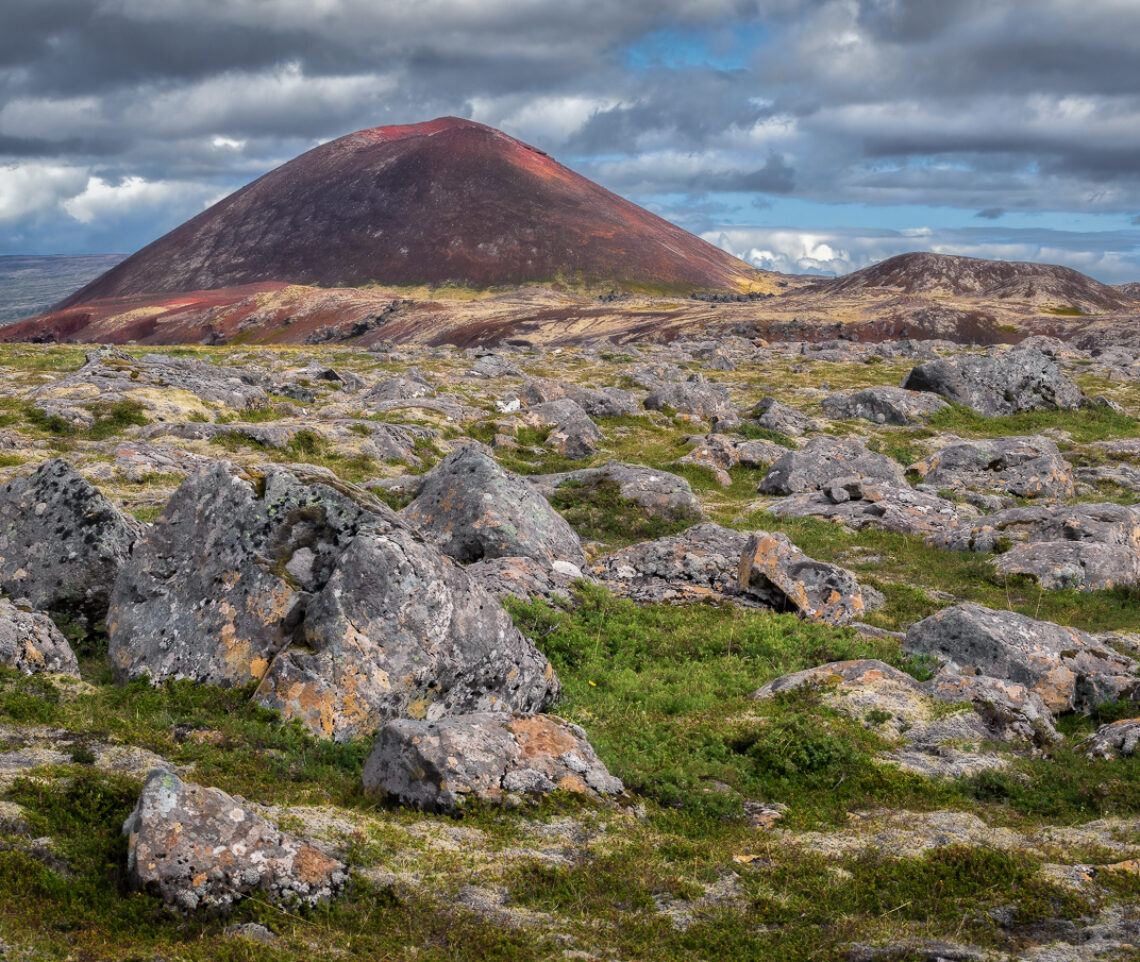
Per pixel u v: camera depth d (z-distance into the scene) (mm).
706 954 8438
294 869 8891
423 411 49344
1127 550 26672
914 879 9750
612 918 8977
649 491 32719
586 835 10672
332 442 40625
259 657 13977
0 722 11688
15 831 9031
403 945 8266
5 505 17281
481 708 14289
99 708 12812
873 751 13828
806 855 10414
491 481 24062
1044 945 8641
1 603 14836
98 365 50250
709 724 14672
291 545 14633
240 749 12086
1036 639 18047
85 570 16531
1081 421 57594
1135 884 9695
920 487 38781
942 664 17906
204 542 15102
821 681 16328
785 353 101938
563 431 47094
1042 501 37719
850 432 53406
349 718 13055
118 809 9789
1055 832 11500
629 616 21047
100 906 8227
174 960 7602
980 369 60281
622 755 13438
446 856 9805
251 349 101562
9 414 39156
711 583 24234
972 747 14148
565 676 17578
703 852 10414
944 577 26984
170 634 14625
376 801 11211
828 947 8531
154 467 32469
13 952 7254
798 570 22578
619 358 95250
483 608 14516
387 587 13656
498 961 8078
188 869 8492
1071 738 15555
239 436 39062
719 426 51375
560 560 23828
